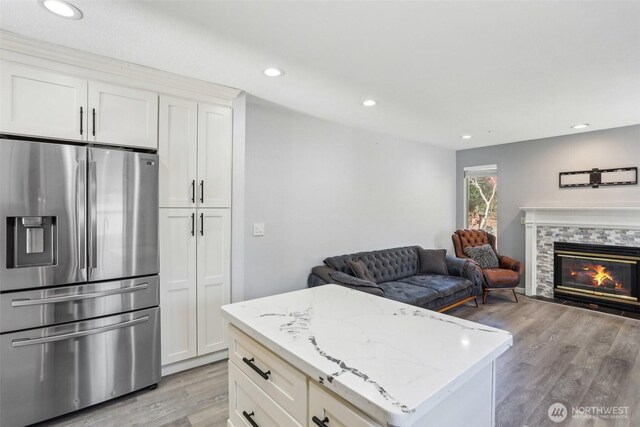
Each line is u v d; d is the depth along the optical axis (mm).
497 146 5461
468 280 4387
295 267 3729
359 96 3057
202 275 2707
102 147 2328
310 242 3867
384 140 4719
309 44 2078
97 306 2152
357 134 4355
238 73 2523
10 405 1889
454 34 1957
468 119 3855
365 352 1065
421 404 777
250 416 1316
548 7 1688
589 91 2910
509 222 5336
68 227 2027
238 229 2912
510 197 5312
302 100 3168
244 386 1362
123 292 2242
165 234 2518
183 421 2037
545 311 4230
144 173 2328
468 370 956
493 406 1151
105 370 2186
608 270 4398
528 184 5109
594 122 3982
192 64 2359
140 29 1890
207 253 2734
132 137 2359
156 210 2396
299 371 1059
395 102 3209
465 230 5340
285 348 1095
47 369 1986
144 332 2355
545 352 3031
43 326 1978
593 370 2691
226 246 2842
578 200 4613
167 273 2523
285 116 3596
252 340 1318
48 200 1960
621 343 3223
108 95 2266
